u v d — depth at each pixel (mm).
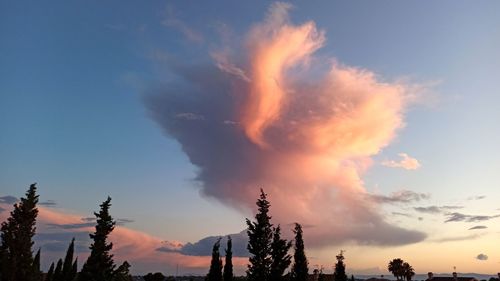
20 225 60750
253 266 53906
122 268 69562
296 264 57594
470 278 123875
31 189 62688
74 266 85625
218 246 62500
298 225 60000
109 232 59062
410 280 123125
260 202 56094
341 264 71062
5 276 57406
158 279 116000
